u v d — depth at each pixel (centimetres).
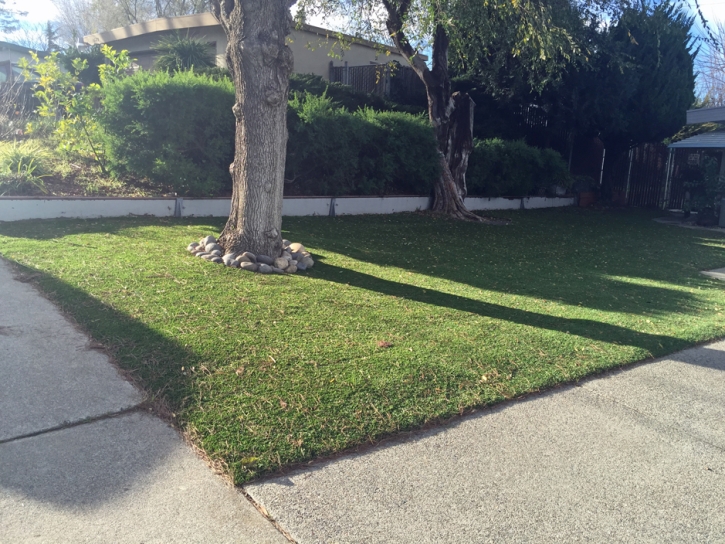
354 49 2008
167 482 293
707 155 1911
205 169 1002
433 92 1383
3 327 445
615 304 700
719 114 1681
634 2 1288
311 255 798
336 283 662
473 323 567
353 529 270
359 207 1241
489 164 1600
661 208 2073
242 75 664
